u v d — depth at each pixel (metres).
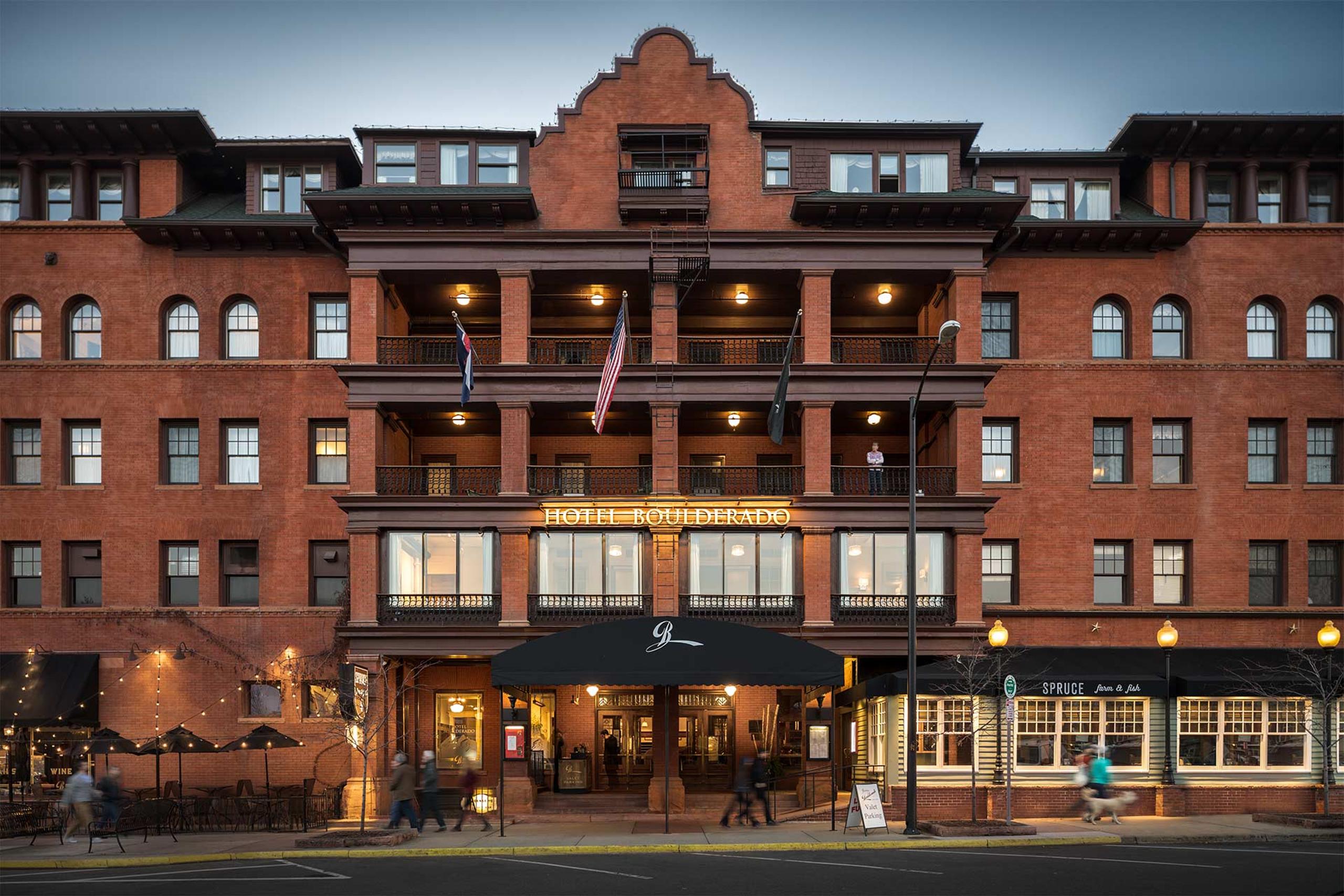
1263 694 30.48
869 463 34.97
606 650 27.95
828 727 34.03
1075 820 29.45
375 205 33.84
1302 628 35.09
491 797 32.97
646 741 38.47
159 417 36.56
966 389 33.88
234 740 33.16
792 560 33.91
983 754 30.16
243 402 36.53
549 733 37.91
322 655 35.31
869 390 34.16
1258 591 35.91
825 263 34.44
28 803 31.20
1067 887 18.91
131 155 37.22
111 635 35.78
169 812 28.80
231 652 35.53
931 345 36.59
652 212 34.66
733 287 36.50
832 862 22.50
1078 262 36.44
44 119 35.84
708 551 34.00
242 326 37.25
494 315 39.00
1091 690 30.27
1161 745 30.89
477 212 34.22
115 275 36.94
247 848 25.41
